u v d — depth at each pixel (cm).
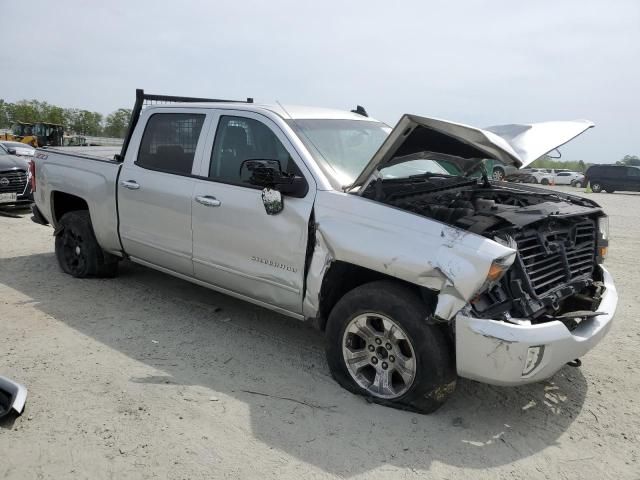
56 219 607
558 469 295
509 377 302
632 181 3025
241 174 415
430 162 473
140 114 509
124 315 491
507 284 317
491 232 315
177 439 306
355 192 362
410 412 341
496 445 314
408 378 333
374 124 482
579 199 425
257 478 277
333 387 371
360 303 343
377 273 356
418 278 314
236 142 425
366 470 287
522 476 288
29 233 830
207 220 429
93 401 342
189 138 458
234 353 421
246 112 423
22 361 392
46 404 337
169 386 365
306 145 391
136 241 502
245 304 530
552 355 307
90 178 539
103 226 532
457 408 352
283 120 404
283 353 425
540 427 335
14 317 476
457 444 312
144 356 410
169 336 449
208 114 446
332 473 283
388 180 388
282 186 366
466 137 316
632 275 709
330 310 386
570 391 383
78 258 587
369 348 353
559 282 355
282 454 297
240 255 412
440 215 343
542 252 339
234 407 342
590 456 308
